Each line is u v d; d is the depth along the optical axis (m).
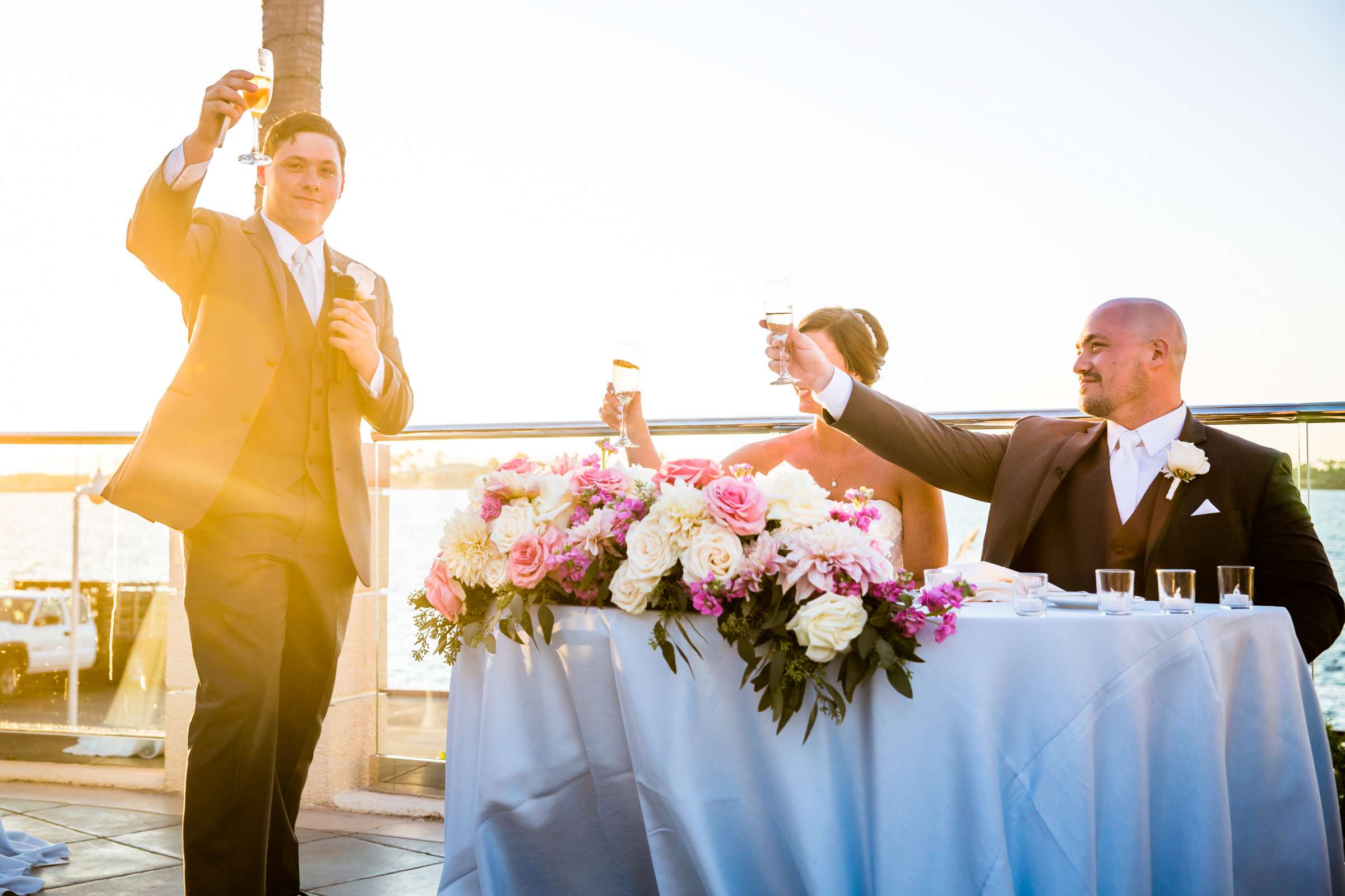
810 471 3.48
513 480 2.42
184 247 2.80
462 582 2.41
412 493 4.18
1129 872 2.00
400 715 4.12
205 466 2.71
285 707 2.96
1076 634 2.03
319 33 4.80
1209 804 2.01
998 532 2.98
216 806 2.67
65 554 4.57
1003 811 2.01
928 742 2.03
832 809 2.08
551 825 2.36
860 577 2.02
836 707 2.04
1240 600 2.28
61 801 3.96
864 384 3.47
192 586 2.75
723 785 2.15
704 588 2.11
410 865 3.25
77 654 4.55
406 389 3.15
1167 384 2.87
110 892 2.95
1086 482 2.92
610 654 2.29
